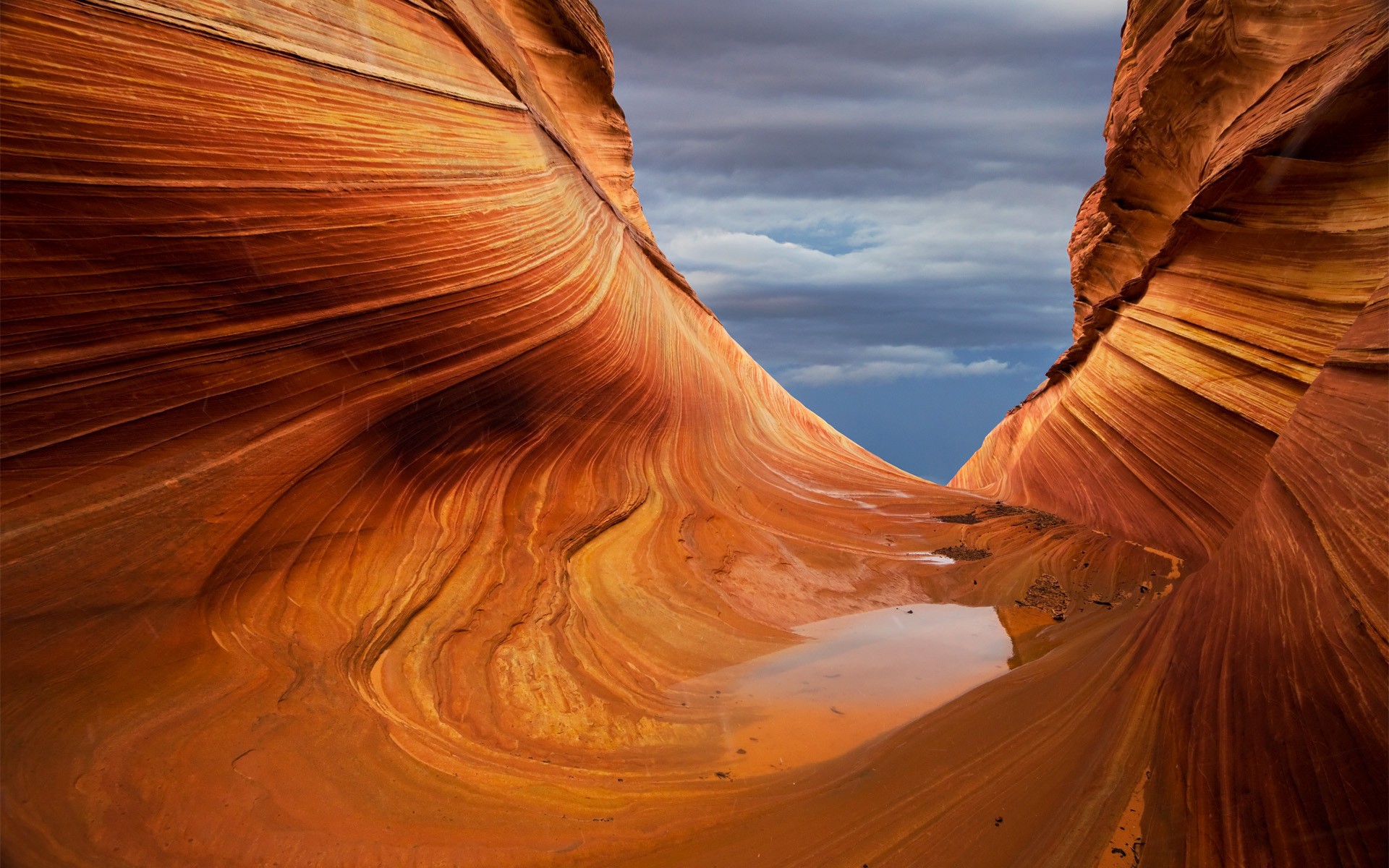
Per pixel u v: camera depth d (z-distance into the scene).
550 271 9.54
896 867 4.18
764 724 6.47
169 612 4.93
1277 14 10.79
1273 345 8.81
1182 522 10.12
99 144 4.72
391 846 4.11
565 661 6.75
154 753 4.21
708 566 9.62
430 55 8.20
